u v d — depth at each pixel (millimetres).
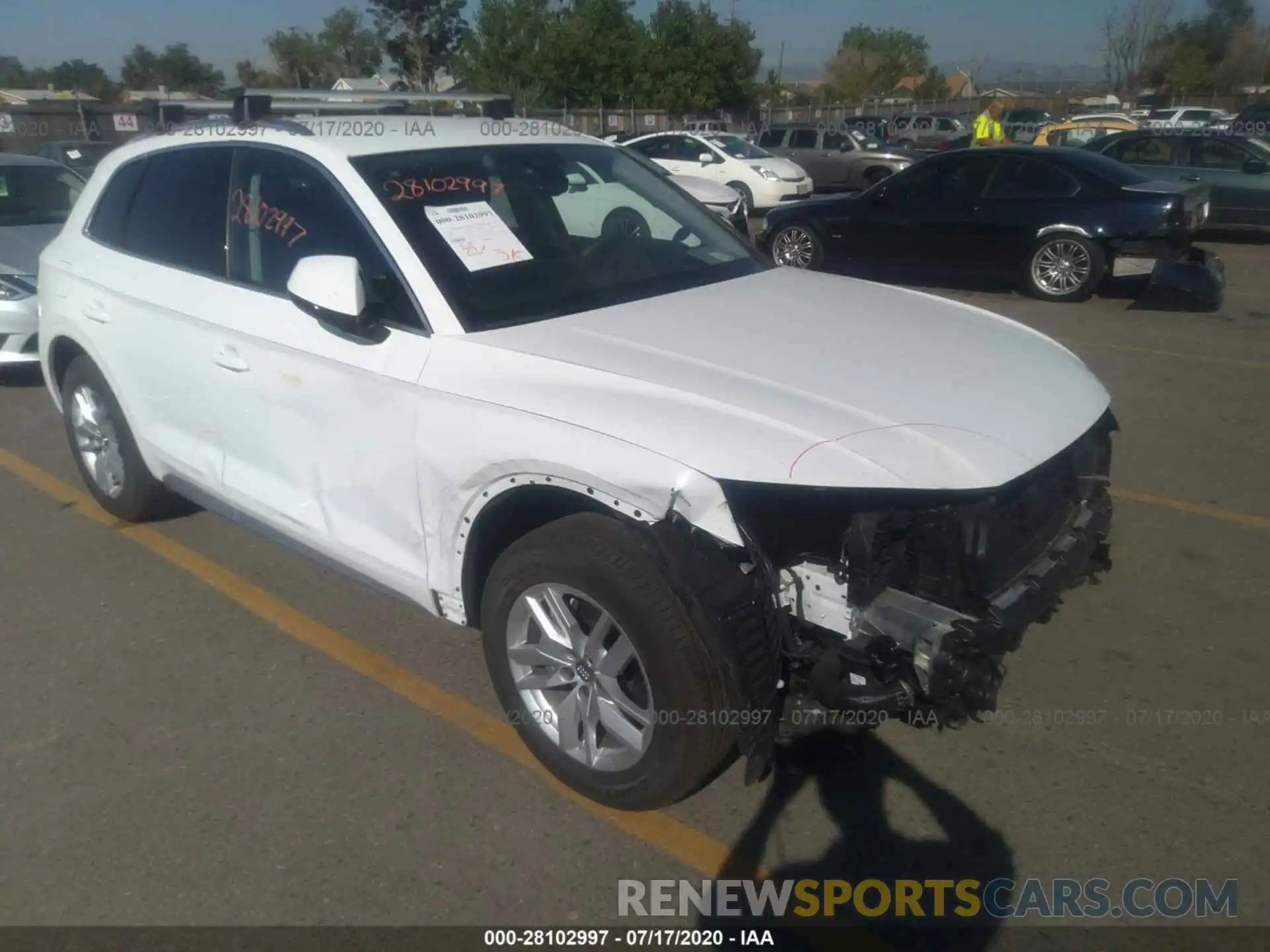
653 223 4199
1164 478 5711
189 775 3369
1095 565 3551
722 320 3449
